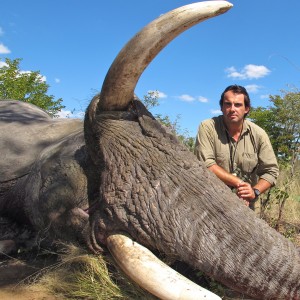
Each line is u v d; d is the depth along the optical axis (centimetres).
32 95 858
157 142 193
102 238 196
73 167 220
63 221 216
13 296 197
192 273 190
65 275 206
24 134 281
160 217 180
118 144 196
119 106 197
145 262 172
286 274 167
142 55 178
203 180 184
